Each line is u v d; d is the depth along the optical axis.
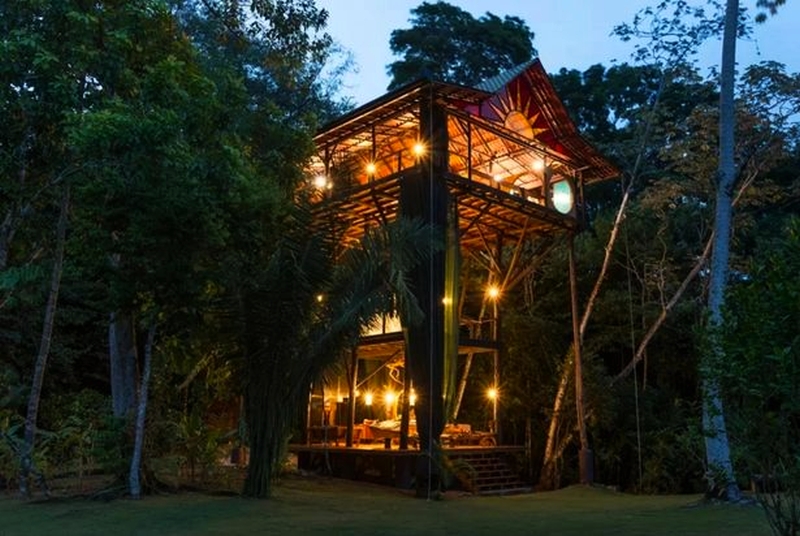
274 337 10.34
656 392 18.62
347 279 10.60
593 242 20.59
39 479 10.64
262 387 10.63
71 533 7.53
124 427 10.62
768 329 4.21
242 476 12.70
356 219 15.92
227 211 9.73
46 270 10.86
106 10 8.69
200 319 10.15
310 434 16.80
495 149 17.20
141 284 9.44
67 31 8.15
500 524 8.62
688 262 20.23
